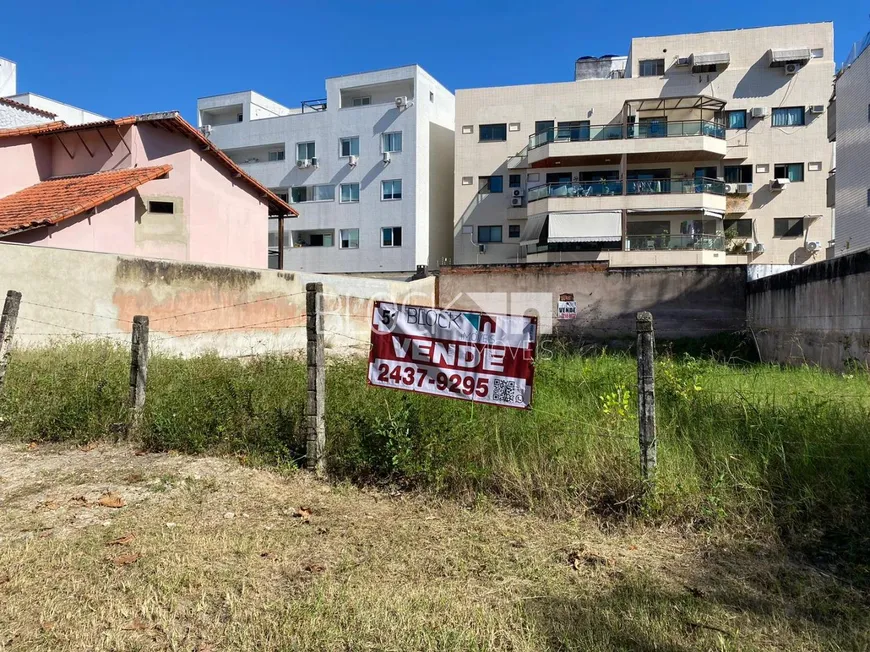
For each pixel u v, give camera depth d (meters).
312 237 35.38
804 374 8.91
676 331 17.67
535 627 2.67
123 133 15.30
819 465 4.04
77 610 2.81
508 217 31.83
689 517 3.79
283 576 3.18
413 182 32.62
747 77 29.42
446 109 36.12
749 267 17.17
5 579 3.11
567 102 31.14
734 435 4.57
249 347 13.23
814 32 28.94
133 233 13.71
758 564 3.26
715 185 27.80
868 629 2.63
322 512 4.07
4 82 29.88
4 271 8.91
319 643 2.55
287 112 41.47
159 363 7.88
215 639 2.61
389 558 3.37
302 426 5.34
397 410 5.00
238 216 18.44
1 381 6.33
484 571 3.22
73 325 9.79
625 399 5.11
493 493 4.29
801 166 28.88
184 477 4.72
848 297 10.40
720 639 2.56
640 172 30.17
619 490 4.04
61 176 16.09
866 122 19.59
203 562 3.30
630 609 2.81
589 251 28.00
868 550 3.31
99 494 4.39
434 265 34.62
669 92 30.11
